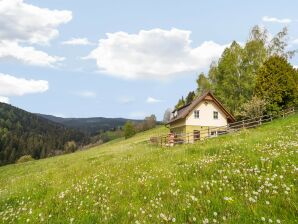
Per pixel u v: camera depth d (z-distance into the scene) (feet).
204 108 183.32
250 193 28.04
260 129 131.85
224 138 107.96
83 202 35.86
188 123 179.11
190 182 36.35
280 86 173.99
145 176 45.85
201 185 32.96
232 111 223.92
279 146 51.44
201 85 282.77
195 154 60.29
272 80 174.60
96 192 41.19
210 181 34.94
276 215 22.88
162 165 54.29
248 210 24.09
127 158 84.58
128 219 27.14
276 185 29.40
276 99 172.45
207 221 22.98
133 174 50.88
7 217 33.91
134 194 36.14
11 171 167.94
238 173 36.01
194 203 28.09
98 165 79.36
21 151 630.74
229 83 228.63
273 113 170.81
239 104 217.97
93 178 52.80
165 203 29.73
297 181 29.60
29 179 77.46
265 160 39.29
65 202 37.27
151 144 161.79
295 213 22.82
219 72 244.01
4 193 55.47
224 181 33.83
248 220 22.49
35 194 47.39
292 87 174.29
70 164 114.32
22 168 171.22
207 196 29.25
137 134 406.82
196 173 40.50
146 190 36.91
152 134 320.50
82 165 90.38
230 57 228.84
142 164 60.90
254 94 187.62
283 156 40.68
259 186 30.04
